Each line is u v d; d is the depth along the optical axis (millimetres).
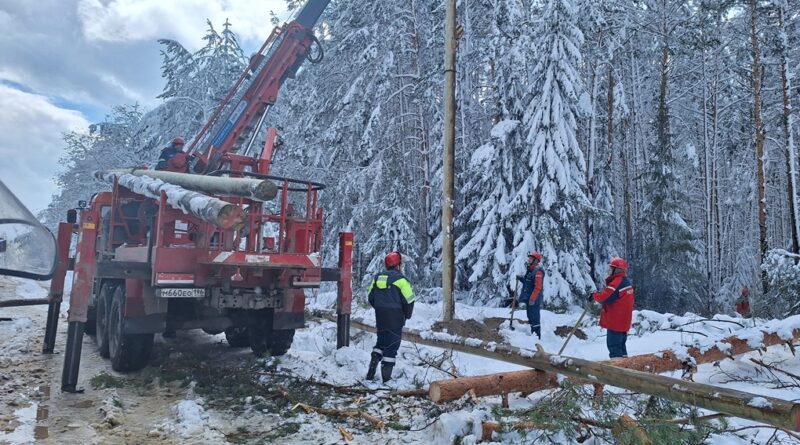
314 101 20719
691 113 27875
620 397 4500
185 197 5672
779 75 19984
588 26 16266
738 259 24469
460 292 15938
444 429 4168
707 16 19891
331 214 19484
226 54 26734
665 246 17219
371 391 5484
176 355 7145
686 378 5348
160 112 27953
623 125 22562
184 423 4523
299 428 4496
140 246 6605
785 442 4027
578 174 13820
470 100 17703
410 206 17531
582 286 13062
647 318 9109
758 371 6070
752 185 26406
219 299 6324
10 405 4992
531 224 13508
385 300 6031
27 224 1861
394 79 18656
